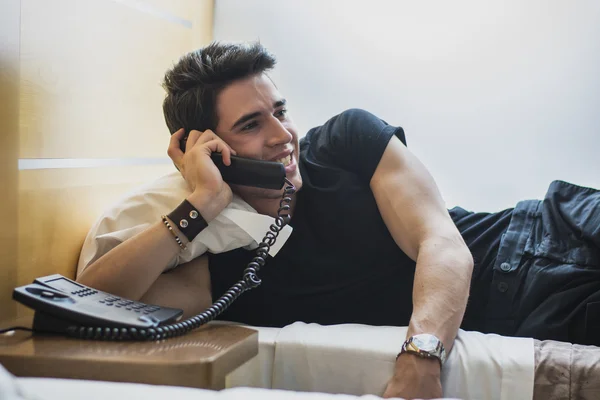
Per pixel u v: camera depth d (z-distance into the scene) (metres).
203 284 1.48
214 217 1.35
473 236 1.69
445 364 1.21
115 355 0.93
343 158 1.60
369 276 1.56
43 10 1.44
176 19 2.03
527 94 2.00
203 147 1.42
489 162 2.05
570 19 1.95
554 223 1.61
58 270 1.51
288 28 2.18
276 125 1.50
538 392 1.16
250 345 1.08
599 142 1.96
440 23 2.05
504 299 1.56
